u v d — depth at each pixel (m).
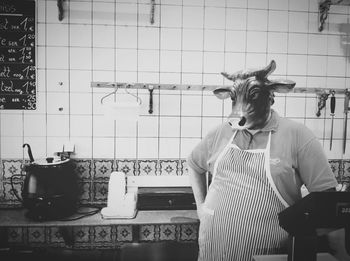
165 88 2.34
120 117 2.19
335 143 2.53
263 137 1.56
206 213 1.61
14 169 2.36
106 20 2.35
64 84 2.35
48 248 2.41
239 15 2.42
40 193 1.95
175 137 2.43
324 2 2.36
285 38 2.46
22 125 2.34
